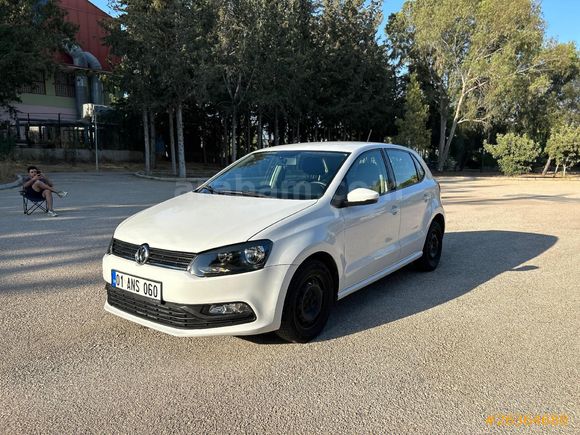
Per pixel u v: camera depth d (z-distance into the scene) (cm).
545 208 1314
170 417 292
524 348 396
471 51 3322
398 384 335
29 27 2323
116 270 383
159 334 413
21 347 385
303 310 392
